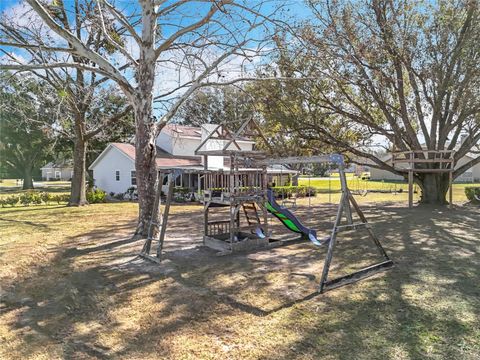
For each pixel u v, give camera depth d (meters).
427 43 13.55
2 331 3.77
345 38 12.81
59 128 15.45
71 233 9.99
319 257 6.59
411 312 3.91
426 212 13.02
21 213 15.58
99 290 5.00
